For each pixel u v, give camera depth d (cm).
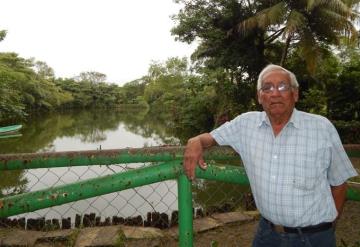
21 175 860
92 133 2777
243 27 1495
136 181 157
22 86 4138
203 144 178
